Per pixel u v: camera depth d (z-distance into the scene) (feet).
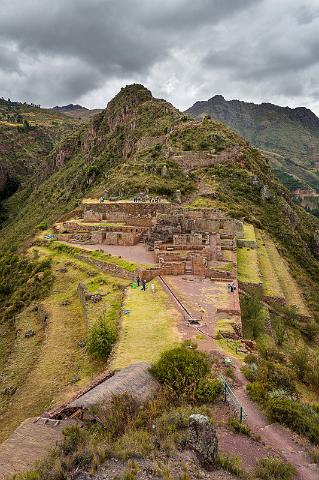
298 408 67.72
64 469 48.83
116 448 52.47
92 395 66.95
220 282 137.80
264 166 431.84
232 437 59.72
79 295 149.28
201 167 346.74
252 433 60.85
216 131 415.85
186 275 143.74
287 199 411.54
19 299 168.66
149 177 317.42
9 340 140.15
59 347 115.85
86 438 55.36
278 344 122.21
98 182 456.86
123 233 196.13
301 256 274.77
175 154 363.76
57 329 127.85
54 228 239.09
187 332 96.78
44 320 140.26
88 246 194.59
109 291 139.44
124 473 47.21
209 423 53.42
